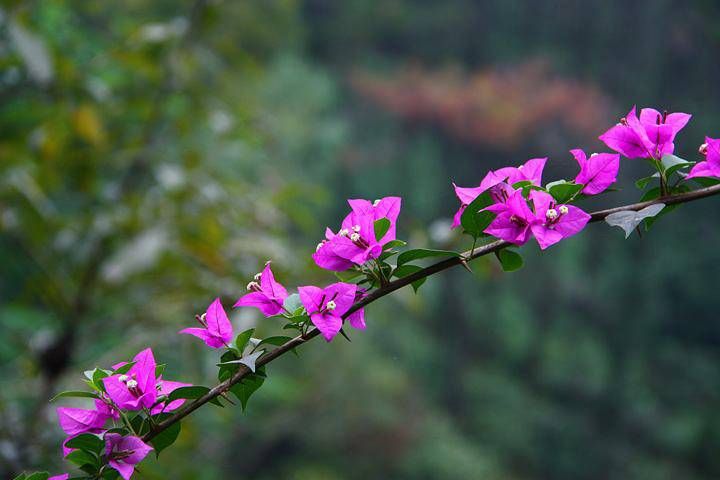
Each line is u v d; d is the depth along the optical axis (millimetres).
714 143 943
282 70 15203
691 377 17422
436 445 11539
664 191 938
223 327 906
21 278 2801
